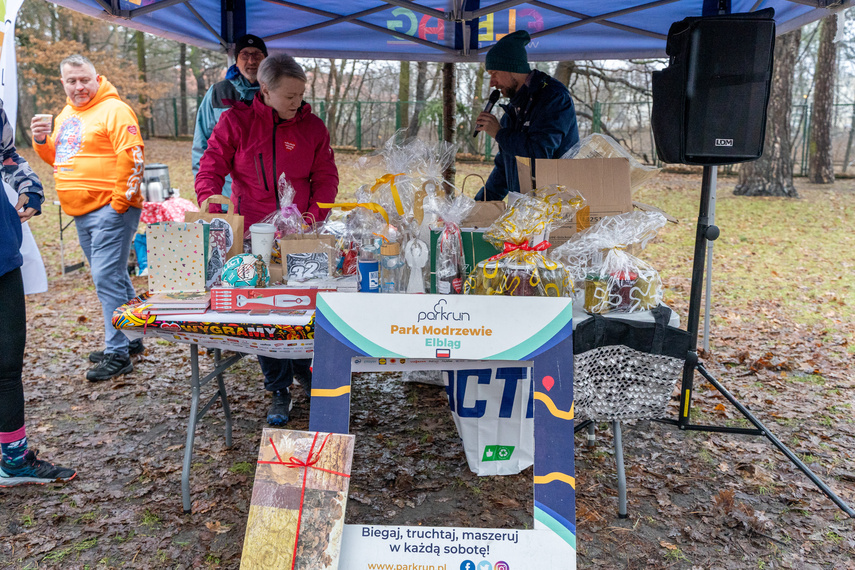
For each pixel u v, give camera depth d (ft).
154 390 12.71
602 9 14.11
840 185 52.08
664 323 7.68
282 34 15.55
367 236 7.88
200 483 9.29
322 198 10.77
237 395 12.51
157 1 12.19
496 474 9.38
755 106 8.13
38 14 71.05
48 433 10.84
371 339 6.29
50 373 13.53
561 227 8.54
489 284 7.34
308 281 8.00
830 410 12.13
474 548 5.93
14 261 8.27
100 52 71.26
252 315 7.33
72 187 12.75
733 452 10.41
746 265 25.67
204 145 13.42
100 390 12.68
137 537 8.07
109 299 13.12
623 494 8.46
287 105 9.91
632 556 7.81
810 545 8.04
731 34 7.91
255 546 5.68
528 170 9.21
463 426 9.11
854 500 8.98
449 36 15.80
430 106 53.72
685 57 8.07
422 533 5.98
